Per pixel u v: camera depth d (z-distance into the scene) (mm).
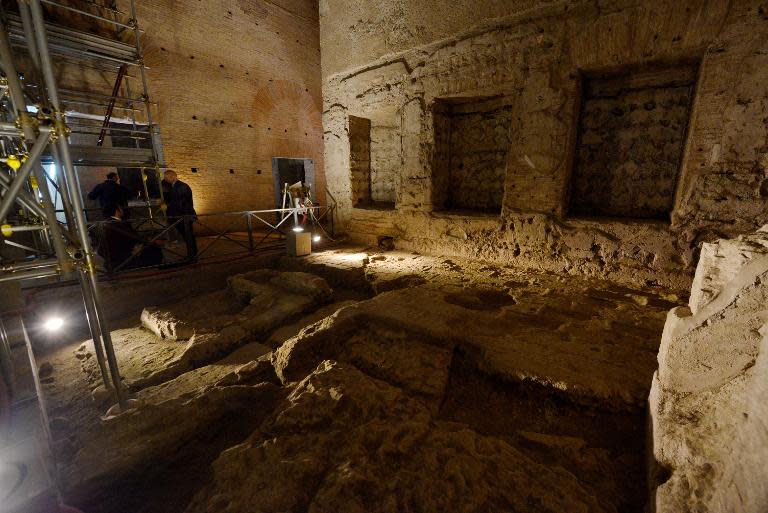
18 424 1335
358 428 1522
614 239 3562
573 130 3727
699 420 1092
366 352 2262
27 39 1688
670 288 3297
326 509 1148
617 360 1968
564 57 3572
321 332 2350
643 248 3404
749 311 1009
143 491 1521
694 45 2887
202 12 7473
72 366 2881
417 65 4820
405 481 1256
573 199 4129
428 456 1378
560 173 3795
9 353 1548
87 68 5969
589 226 3699
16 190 1552
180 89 7293
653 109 3504
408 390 1913
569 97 3607
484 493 1211
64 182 1806
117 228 4203
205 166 7906
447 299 3236
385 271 4277
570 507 1156
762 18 2584
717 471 882
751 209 2820
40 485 1142
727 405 1004
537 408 1817
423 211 5168
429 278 3893
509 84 4062
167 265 4660
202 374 2486
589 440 1602
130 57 5074
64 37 4465
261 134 8922
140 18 6570
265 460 1388
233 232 8516
